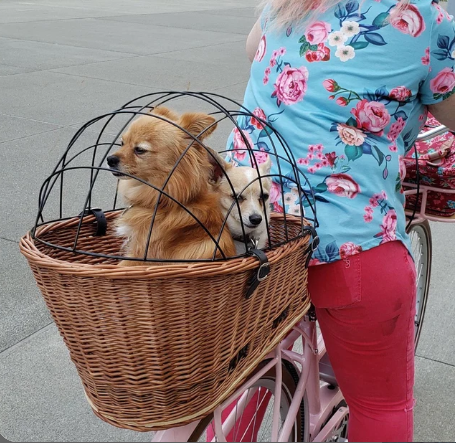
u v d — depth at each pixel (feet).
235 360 5.29
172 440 5.64
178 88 30.99
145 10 68.44
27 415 10.28
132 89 30.50
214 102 5.97
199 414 5.04
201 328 4.68
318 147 6.20
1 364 11.45
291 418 7.53
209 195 6.12
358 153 6.14
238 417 7.07
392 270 6.33
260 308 5.29
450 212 8.96
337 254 6.18
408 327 6.68
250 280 4.83
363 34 6.04
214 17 64.03
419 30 6.03
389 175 6.33
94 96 28.96
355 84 6.06
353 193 6.18
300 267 5.82
